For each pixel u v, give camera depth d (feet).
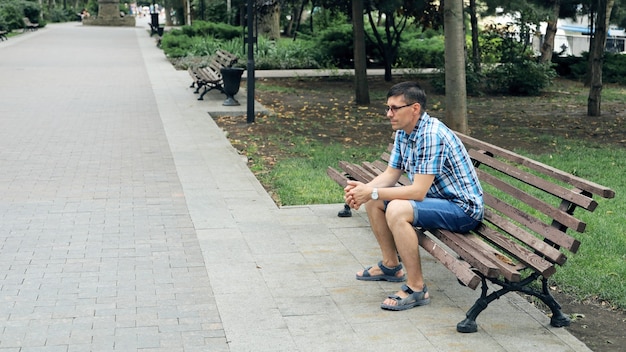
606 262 20.21
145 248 20.68
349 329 15.70
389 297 16.90
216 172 30.30
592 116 52.70
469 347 14.92
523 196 17.26
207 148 35.42
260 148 37.06
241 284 18.15
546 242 15.89
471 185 16.99
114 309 16.51
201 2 142.41
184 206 25.09
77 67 78.79
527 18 74.79
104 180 28.68
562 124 48.75
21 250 20.38
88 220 23.31
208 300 17.12
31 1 190.29
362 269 19.36
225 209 24.82
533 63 68.74
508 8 71.46
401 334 15.49
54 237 21.56
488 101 62.03
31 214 23.89
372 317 16.35
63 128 40.83
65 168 30.76
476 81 66.03
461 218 16.89
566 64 88.38
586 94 68.28
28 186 27.58
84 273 18.69
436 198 17.13
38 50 101.65
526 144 40.24
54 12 221.46
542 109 56.95
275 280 18.45
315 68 89.61
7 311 16.31
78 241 21.22
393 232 16.70
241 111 48.57
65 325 15.65
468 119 50.44
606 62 81.71
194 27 110.42
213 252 20.44
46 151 34.32
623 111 56.08
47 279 18.25
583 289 18.29
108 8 191.01
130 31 163.43
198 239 21.57
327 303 17.10
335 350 14.70
